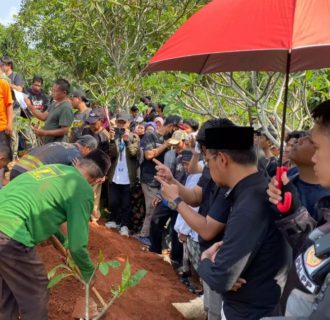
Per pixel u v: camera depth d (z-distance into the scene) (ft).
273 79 14.29
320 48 7.73
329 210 4.98
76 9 26.81
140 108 28.12
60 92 17.90
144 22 27.35
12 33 56.80
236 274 6.62
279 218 6.60
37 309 9.11
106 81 26.94
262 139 14.10
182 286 15.31
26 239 8.73
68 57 36.65
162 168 10.68
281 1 5.14
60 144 12.18
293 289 4.74
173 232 17.31
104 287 12.61
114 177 20.25
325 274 4.20
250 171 7.15
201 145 8.30
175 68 8.35
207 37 5.61
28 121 21.08
